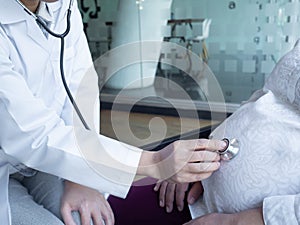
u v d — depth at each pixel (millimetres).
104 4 3924
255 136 742
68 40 945
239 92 3123
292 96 761
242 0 3105
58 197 814
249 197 722
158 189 961
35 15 796
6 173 759
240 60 3191
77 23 1022
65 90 907
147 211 962
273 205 646
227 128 836
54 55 867
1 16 746
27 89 715
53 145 685
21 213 732
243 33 3148
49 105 884
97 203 813
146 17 3670
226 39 3240
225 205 788
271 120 738
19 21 769
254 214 669
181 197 931
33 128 686
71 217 767
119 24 3844
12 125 677
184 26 3467
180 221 929
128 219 952
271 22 3004
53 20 862
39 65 816
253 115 784
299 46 878
